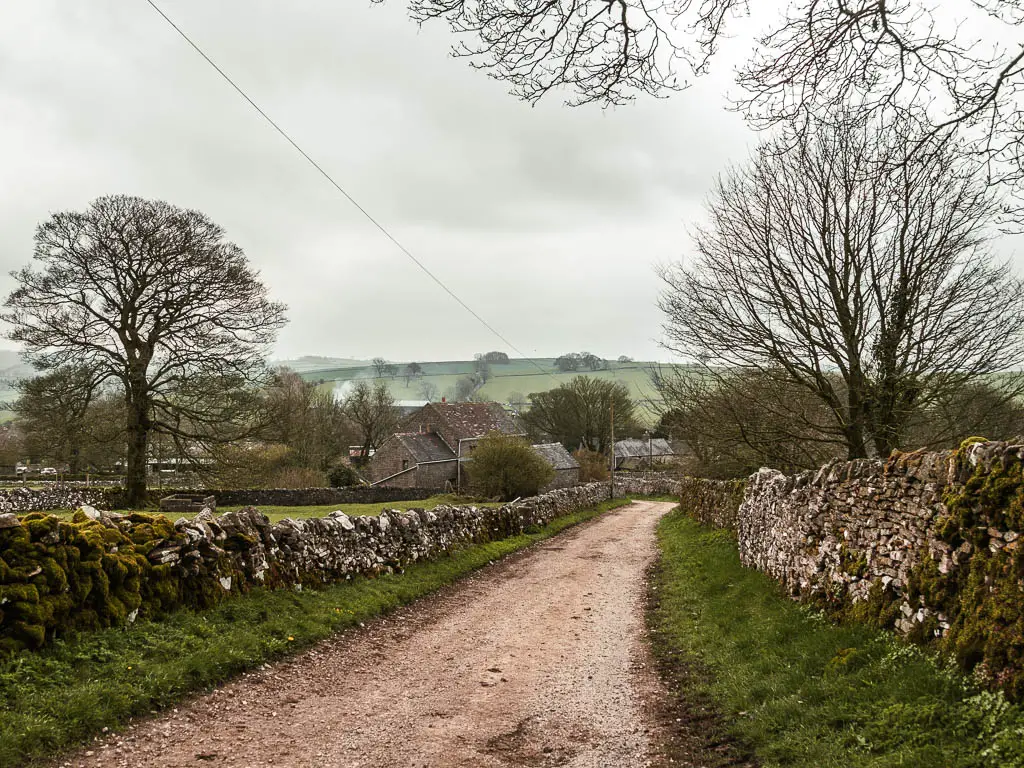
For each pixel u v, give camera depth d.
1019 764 3.84
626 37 5.28
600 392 72.44
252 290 28.58
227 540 9.03
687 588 13.31
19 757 4.53
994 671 4.85
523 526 25.33
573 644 9.45
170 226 27.56
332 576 11.25
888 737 4.74
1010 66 5.14
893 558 7.21
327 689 6.90
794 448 18.78
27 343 26.41
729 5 5.20
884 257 15.41
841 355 15.88
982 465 5.67
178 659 6.51
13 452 47.19
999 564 5.18
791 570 10.80
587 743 5.80
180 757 5.01
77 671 5.80
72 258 26.45
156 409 28.97
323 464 51.66
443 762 5.29
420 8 5.03
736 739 5.72
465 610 11.73
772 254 16.41
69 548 6.50
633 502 54.00
